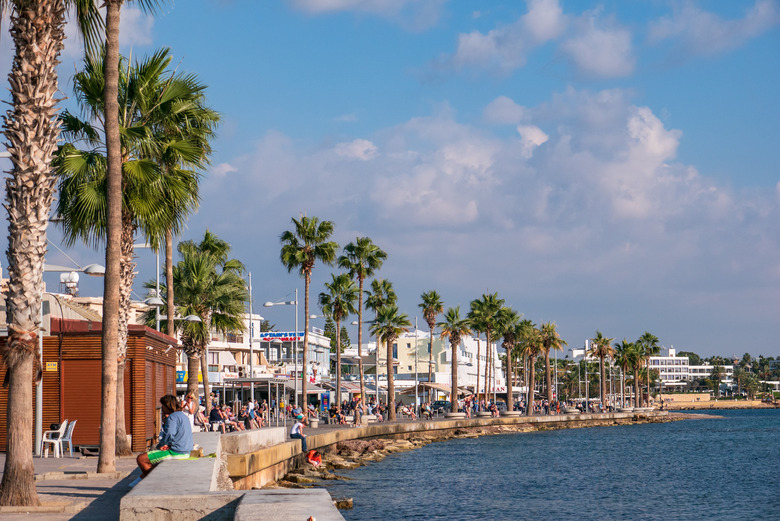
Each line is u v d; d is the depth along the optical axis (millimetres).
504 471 45094
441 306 98562
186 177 23750
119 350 24625
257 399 86000
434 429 73250
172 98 24016
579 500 33719
